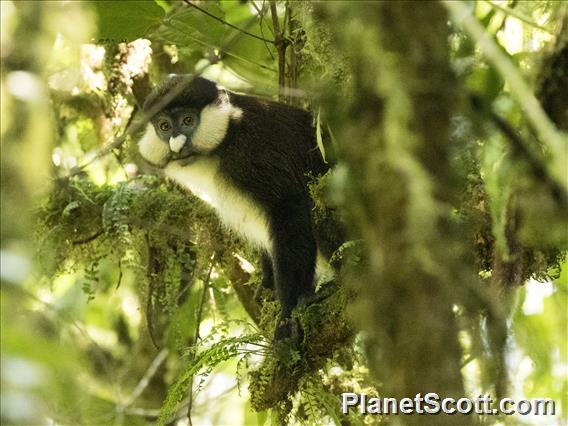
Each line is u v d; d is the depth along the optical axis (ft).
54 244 35.96
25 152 13.10
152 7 31.94
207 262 36.42
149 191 36.68
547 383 26.14
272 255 35.35
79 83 37.32
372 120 11.59
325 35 15.92
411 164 11.18
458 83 11.64
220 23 34.27
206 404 39.81
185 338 38.01
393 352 11.68
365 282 11.96
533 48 18.53
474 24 12.94
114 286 44.45
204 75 42.04
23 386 9.11
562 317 28.02
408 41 11.34
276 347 28.37
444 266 11.49
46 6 14.11
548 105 17.06
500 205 16.20
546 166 15.02
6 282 10.94
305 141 35.70
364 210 11.86
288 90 29.45
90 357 40.98
